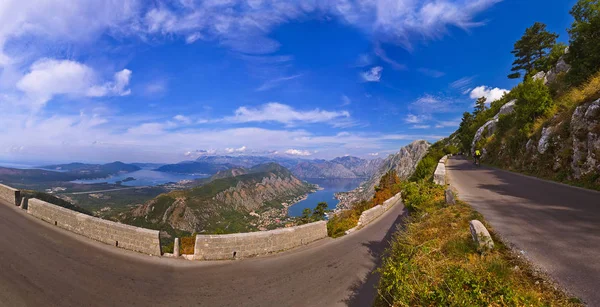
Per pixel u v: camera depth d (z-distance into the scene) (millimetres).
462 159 38719
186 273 8031
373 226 15711
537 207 7719
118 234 9539
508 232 5754
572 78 18688
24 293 6203
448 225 6746
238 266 8766
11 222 11188
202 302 6430
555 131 14625
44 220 11680
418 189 12805
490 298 3568
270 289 7188
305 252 10430
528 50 43656
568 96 17641
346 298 6594
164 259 8852
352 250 10688
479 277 4008
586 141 11523
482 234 5199
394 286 4707
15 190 14125
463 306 3451
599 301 3258
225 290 7082
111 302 6168
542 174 14516
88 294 6414
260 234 10133
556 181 12727
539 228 5891
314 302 6457
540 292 3643
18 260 7805
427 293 3986
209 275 7996
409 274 4629
